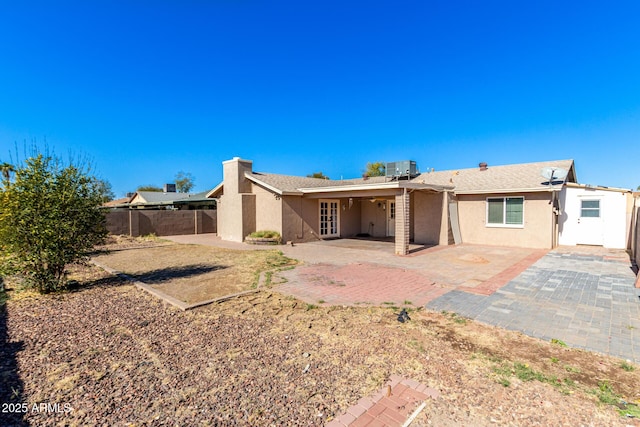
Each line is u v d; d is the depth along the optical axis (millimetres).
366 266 9727
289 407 2877
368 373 3484
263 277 8297
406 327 4844
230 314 5488
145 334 4602
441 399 2986
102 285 7633
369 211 19703
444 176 18016
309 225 16922
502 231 14219
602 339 4336
